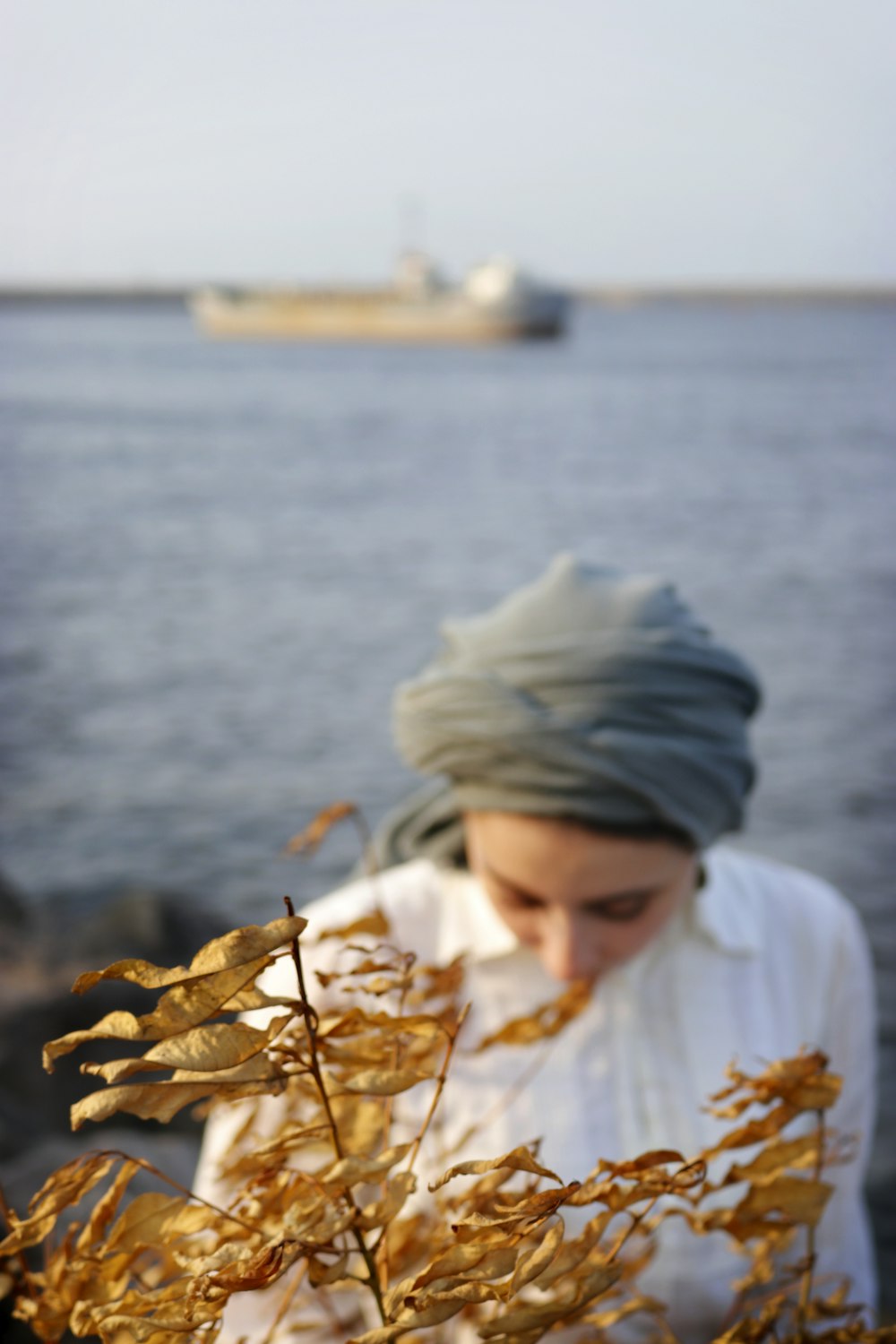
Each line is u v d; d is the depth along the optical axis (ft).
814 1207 1.81
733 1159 4.38
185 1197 1.63
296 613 50.26
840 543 64.75
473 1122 4.54
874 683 38.17
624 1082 4.67
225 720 35.86
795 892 5.24
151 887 25.18
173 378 219.82
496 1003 4.77
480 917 4.89
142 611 50.08
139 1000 15.84
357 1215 1.43
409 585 56.08
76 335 407.85
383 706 37.50
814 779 29.66
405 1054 2.09
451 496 85.81
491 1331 1.43
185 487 89.40
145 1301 1.50
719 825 4.28
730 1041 4.82
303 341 353.92
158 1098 1.31
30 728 34.99
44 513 75.72
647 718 4.06
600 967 4.45
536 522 73.51
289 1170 1.66
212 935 19.98
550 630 4.26
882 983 19.75
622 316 589.32
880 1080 16.93
